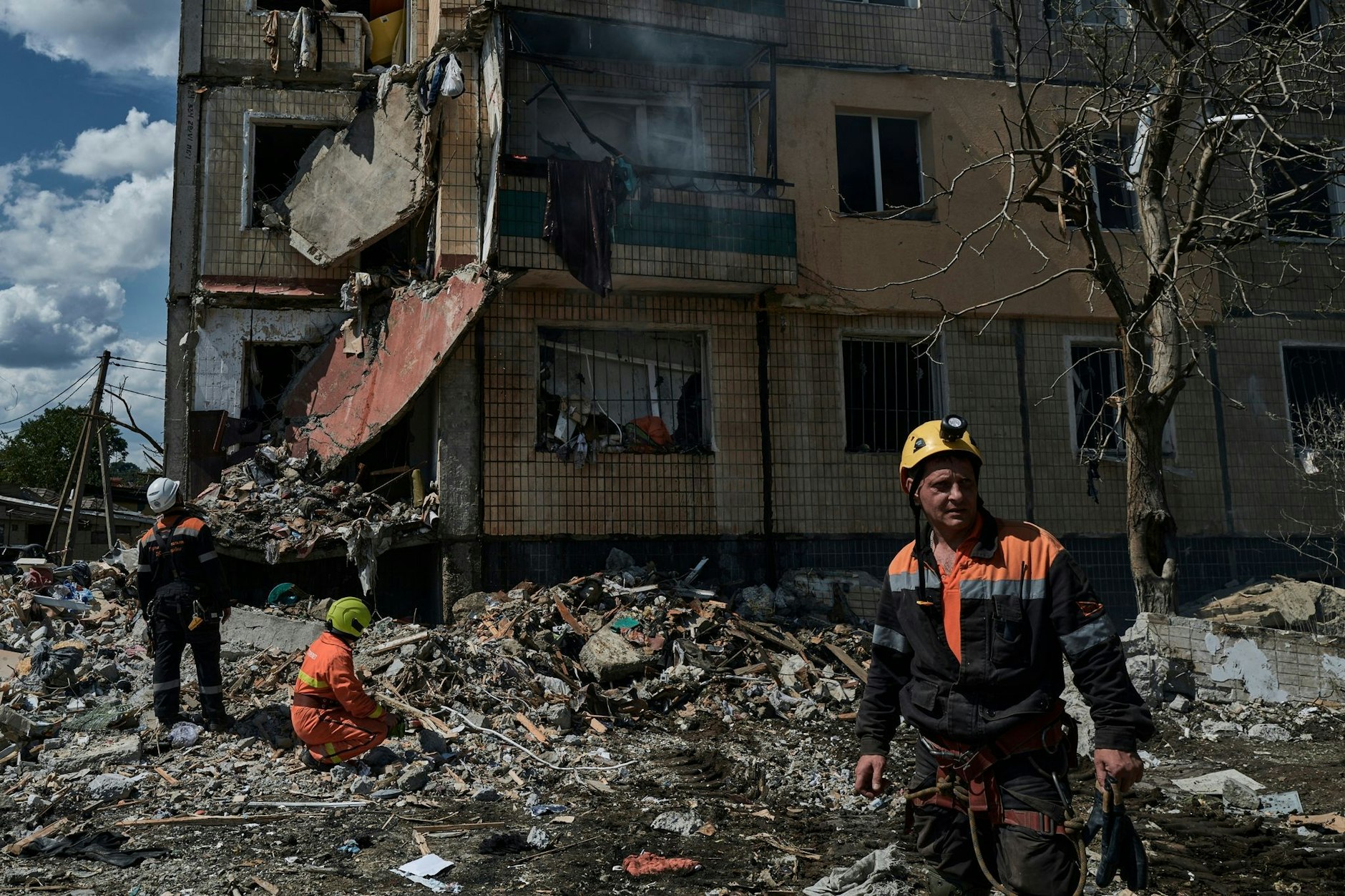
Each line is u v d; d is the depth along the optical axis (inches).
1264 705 357.7
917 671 113.1
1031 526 112.3
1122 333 393.7
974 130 520.4
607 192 434.0
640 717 334.3
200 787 229.0
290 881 170.1
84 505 1090.7
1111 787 102.0
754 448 477.1
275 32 503.8
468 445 445.4
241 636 348.8
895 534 489.4
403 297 469.4
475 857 186.2
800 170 496.4
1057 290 515.8
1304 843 210.7
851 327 497.0
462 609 424.2
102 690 296.2
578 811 224.1
